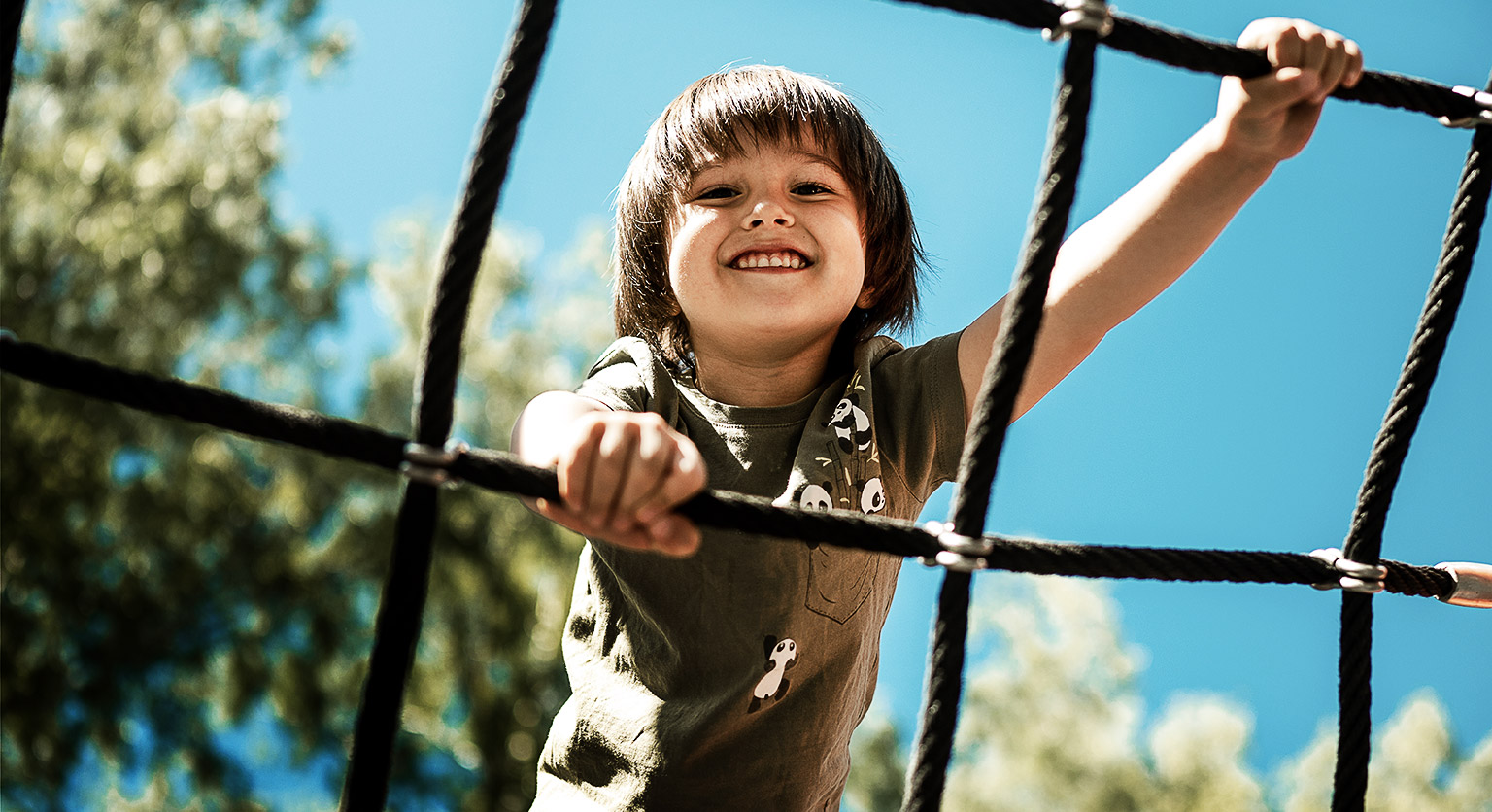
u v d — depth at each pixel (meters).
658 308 2.64
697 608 2.19
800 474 2.19
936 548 1.40
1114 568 1.48
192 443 12.80
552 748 2.31
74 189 11.96
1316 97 1.63
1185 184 1.88
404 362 14.83
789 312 2.28
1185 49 1.55
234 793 12.35
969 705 21.55
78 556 11.87
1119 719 21.47
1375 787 22.28
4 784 11.80
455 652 13.58
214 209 12.52
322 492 13.39
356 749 1.29
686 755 2.14
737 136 2.38
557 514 1.36
